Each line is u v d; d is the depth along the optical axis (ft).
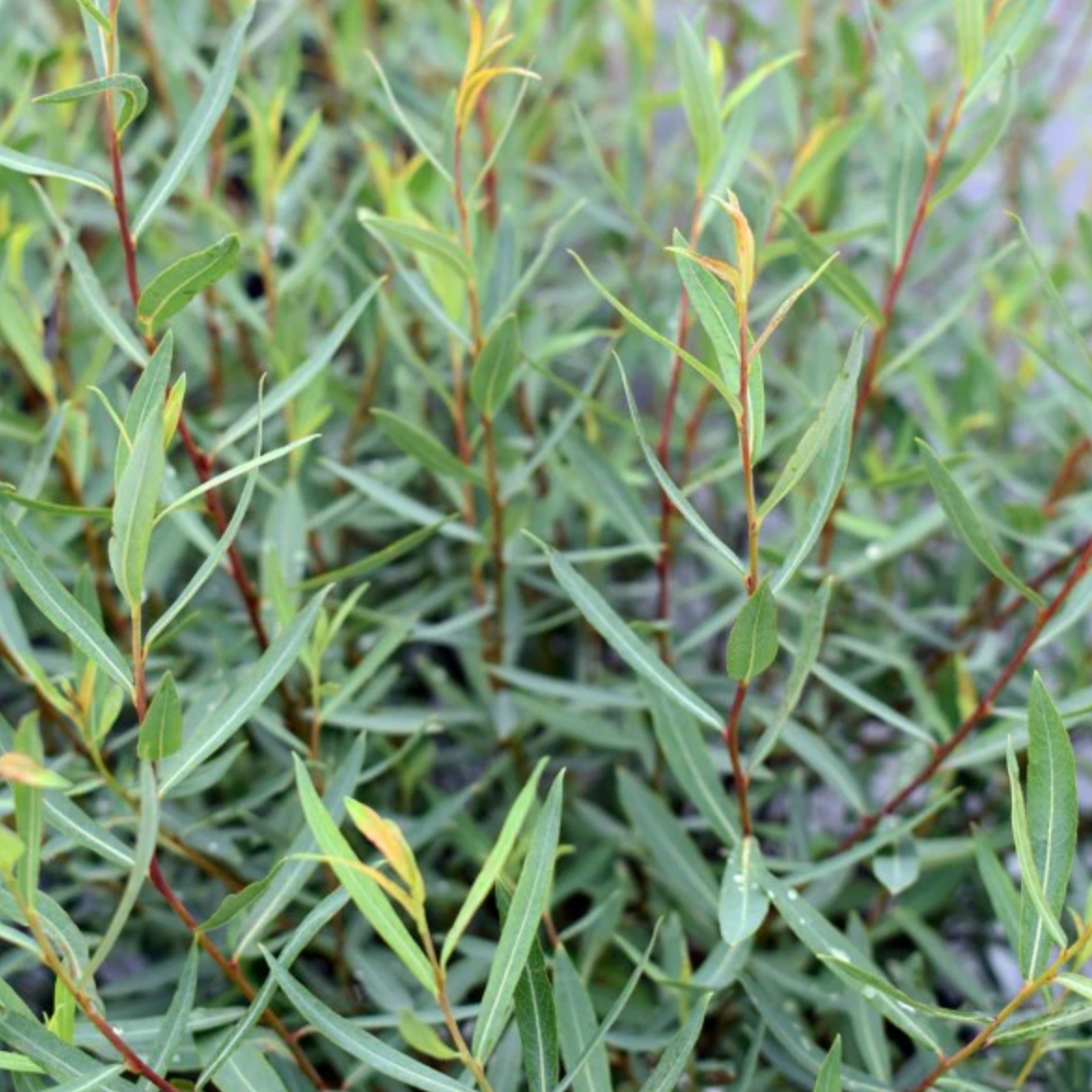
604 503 2.70
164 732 2.05
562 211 3.55
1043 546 2.79
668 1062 2.07
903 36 2.75
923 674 3.08
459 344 2.67
